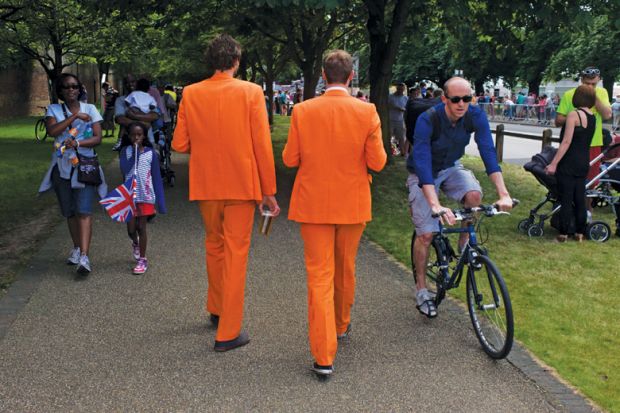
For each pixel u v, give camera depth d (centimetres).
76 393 358
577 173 700
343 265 414
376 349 424
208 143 402
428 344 433
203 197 409
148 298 515
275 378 380
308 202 386
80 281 554
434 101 627
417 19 1381
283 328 458
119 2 1134
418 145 437
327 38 1952
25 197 959
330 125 382
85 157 566
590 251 681
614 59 3556
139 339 434
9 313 476
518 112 3688
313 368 392
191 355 410
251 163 402
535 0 987
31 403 346
